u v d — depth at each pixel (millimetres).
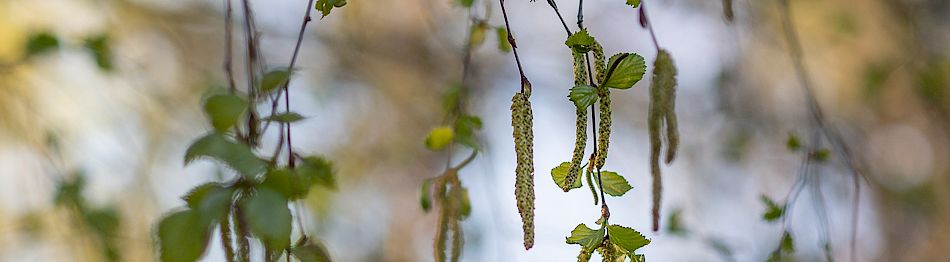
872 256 6234
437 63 5660
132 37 5238
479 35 3023
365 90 5895
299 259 1879
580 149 1840
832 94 6379
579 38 1830
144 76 4723
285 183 1639
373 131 6164
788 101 5953
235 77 5430
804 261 4398
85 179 4074
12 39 4758
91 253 4441
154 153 4918
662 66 2066
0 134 4395
